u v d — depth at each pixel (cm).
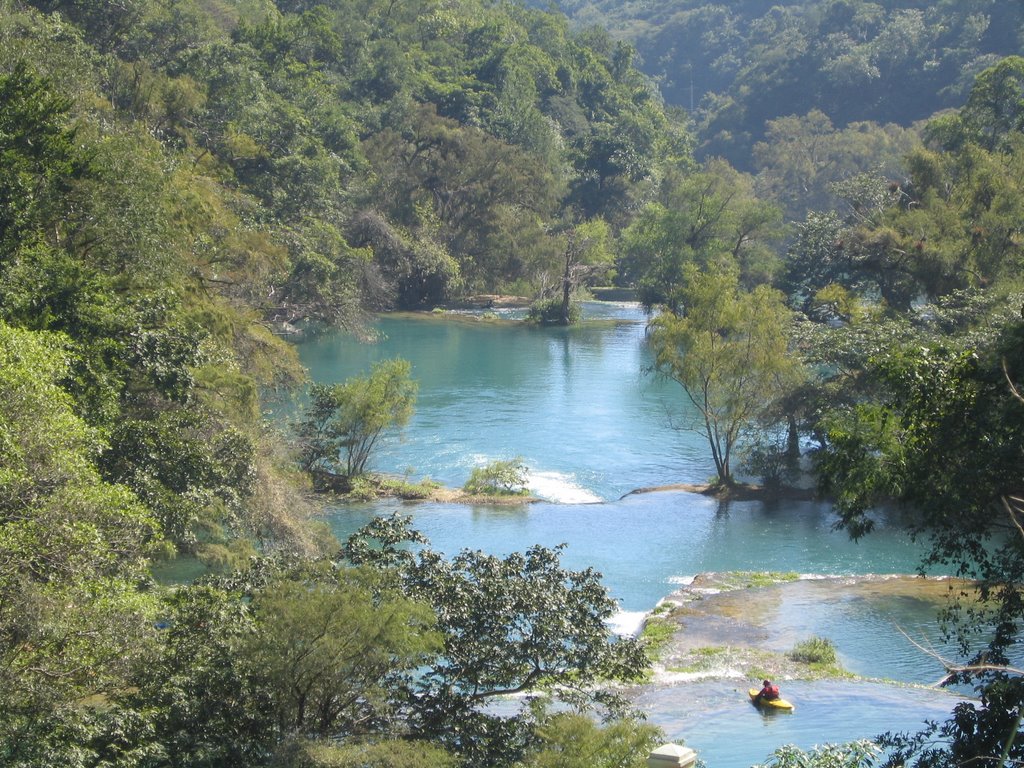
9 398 1734
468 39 17575
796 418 4728
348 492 4453
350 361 7562
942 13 19425
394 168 11138
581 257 11169
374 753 1623
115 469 2581
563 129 16475
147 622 1698
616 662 2023
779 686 2652
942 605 3250
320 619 1697
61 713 1528
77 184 3142
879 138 14775
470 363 7694
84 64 4984
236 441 3058
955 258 5944
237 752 1673
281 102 9238
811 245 8825
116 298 2889
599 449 5331
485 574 2083
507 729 1909
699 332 4725
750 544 3931
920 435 1647
